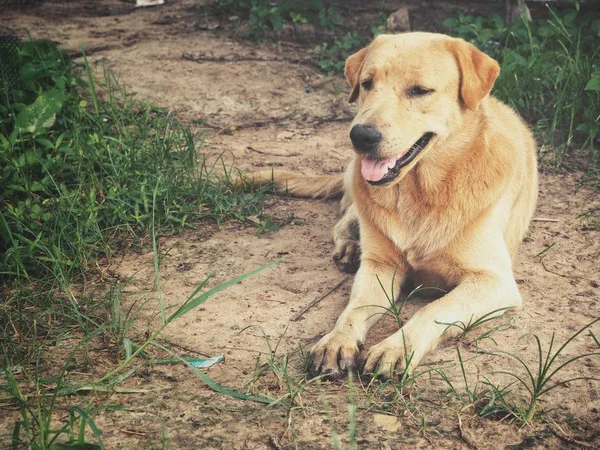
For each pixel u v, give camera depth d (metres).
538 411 1.32
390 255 1.58
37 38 2.73
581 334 1.46
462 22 2.38
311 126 2.20
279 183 1.91
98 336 1.46
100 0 3.35
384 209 1.56
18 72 2.05
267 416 1.32
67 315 1.49
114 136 2.00
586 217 1.78
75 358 1.42
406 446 1.28
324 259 1.67
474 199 1.53
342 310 1.53
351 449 1.23
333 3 2.60
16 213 1.67
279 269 1.64
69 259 1.63
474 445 1.28
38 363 1.40
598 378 1.38
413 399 1.34
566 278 1.61
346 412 1.32
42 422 1.27
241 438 1.29
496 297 1.49
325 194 1.89
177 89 2.31
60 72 2.07
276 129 2.19
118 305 1.52
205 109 2.23
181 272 1.63
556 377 1.38
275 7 2.64
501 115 1.64
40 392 1.35
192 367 1.34
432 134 1.52
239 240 1.73
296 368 1.40
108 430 1.29
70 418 1.26
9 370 1.35
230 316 1.51
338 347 1.40
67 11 3.19
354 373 1.39
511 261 1.63
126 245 1.70
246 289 1.58
